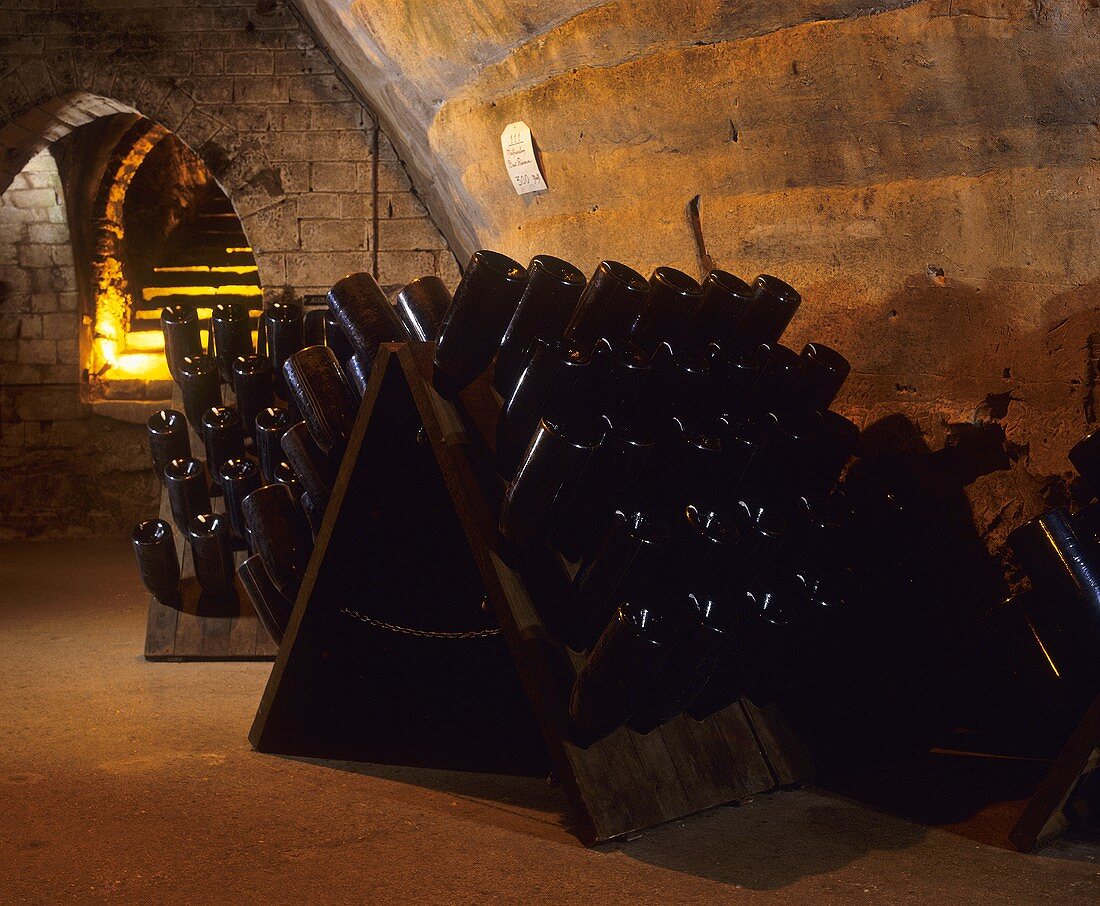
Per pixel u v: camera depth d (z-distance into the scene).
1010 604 2.98
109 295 9.56
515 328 2.66
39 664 4.25
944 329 3.44
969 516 3.40
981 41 3.04
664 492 2.64
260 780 2.93
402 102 5.58
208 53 8.06
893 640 3.14
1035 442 3.29
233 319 4.51
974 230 3.29
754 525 2.59
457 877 2.30
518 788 2.92
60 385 9.04
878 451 3.59
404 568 3.12
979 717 3.13
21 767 2.99
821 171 3.58
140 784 2.86
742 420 2.74
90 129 9.12
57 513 8.98
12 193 8.70
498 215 5.04
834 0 3.28
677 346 2.67
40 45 8.05
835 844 2.54
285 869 2.33
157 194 11.33
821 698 3.13
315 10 6.66
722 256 3.93
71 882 2.25
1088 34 2.86
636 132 3.99
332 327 3.55
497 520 2.68
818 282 3.70
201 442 4.62
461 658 3.13
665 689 2.51
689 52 3.69
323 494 3.25
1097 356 3.15
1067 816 2.62
